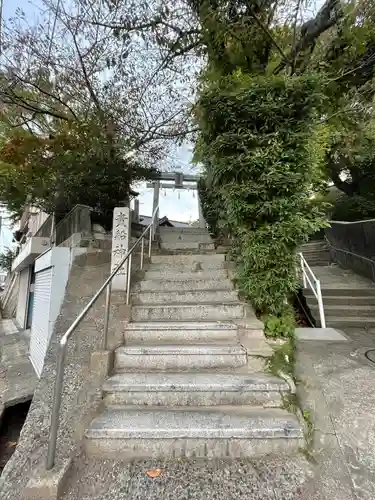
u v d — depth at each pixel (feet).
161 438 5.98
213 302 11.76
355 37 13.08
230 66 14.15
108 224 22.65
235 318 10.71
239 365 8.46
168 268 14.99
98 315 11.27
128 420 6.42
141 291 12.66
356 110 14.61
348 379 8.34
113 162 22.47
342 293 17.16
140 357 8.60
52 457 5.31
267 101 9.75
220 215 14.57
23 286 35.86
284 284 9.91
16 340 25.17
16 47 16.94
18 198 27.58
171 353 8.63
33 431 6.48
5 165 23.57
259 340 9.55
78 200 22.00
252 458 5.82
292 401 7.07
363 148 23.16
